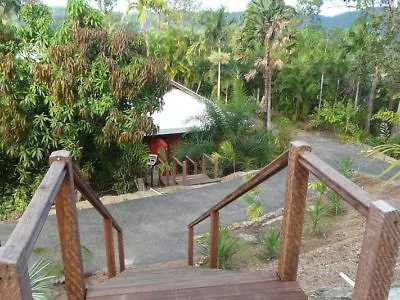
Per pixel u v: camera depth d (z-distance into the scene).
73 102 7.39
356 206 1.09
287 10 17.30
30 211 1.08
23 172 8.00
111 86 7.56
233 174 10.62
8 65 6.87
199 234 6.53
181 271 2.98
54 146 7.74
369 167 11.23
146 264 5.55
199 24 24.56
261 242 5.67
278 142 13.53
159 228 6.82
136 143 8.48
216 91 21.92
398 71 15.88
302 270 4.01
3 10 21.69
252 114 12.83
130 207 7.81
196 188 9.17
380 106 19.89
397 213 0.96
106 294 1.95
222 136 12.08
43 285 3.40
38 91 7.30
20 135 7.35
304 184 1.75
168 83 8.51
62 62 7.22
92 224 6.86
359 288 1.04
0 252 0.85
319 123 19.34
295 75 20.88
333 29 26.14
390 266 0.98
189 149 11.47
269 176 2.15
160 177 9.92
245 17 19.67
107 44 7.70
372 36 17.56
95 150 8.82
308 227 5.73
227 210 7.52
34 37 7.59
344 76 20.75
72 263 1.79
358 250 4.43
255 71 19.16
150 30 23.02
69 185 1.66
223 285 1.98
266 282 1.97
